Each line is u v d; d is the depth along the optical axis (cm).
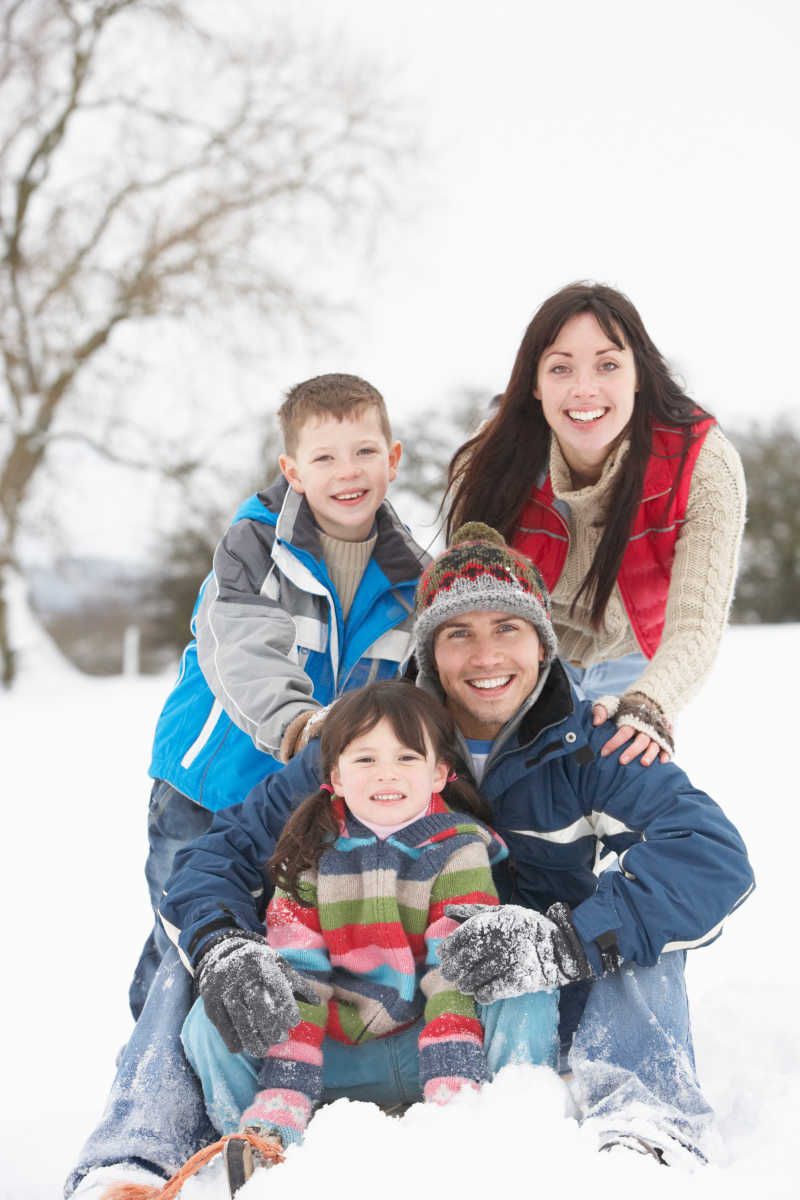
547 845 260
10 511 2094
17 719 1316
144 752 996
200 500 2156
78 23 2103
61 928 462
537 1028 222
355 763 232
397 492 2184
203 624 300
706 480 316
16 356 2103
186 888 241
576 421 307
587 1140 198
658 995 228
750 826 559
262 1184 190
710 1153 215
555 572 333
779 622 2373
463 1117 197
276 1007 211
